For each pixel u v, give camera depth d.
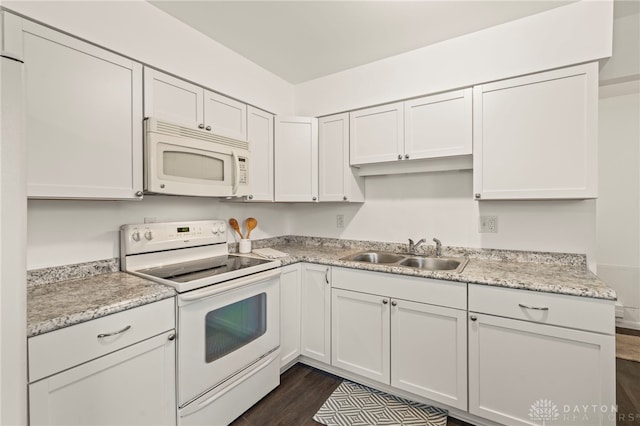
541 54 1.71
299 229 3.04
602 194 3.13
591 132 1.59
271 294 1.96
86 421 1.11
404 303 1.84
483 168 1.86
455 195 2.27
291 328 2.21
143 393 1.29
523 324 1.50
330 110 2.52
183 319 1.44
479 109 1.87
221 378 1.62
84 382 1.11
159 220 1.96
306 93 2.66
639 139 2.97
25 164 0.79
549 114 1.68
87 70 1.38
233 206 2.49
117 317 1.20
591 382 1.37
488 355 1.59
